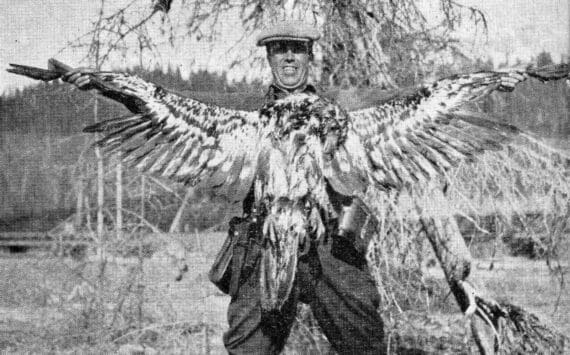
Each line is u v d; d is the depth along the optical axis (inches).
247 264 138.0
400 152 134.4
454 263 208.5
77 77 131.4
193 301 255.8
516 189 227.5
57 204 270.5
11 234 285.3
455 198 222.8
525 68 133.5
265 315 136.6
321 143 135.1
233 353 139.4
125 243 253.8
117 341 242.7
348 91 141.5
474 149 133.3
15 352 236.7
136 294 245.3
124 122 134.6
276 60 139.4
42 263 263.7
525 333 206.7
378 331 142.1
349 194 133.7
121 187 259.1
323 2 239.1
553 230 238.4
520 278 272.4
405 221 220.2
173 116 135.3
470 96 133.5
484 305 209.3
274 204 133.7
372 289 141.1
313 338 223.6
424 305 245.3
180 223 275.0
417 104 135.3
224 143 136.1
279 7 238.2
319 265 136.5
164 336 237.8
